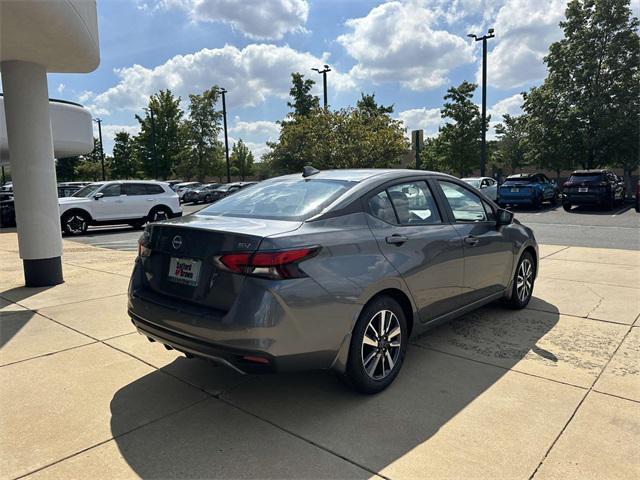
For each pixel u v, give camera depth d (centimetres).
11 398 344
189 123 5009
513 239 502
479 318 509
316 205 341
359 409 321
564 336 453
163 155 4778
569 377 363
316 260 302
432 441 282
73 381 371
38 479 253
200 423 308
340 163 2194
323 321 301
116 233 1616
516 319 505
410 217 388
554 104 2667
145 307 333
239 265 288
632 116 2445
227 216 357
